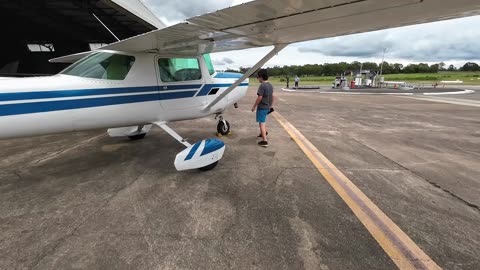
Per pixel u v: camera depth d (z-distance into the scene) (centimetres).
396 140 496
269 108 437
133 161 365
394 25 267
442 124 671
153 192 267
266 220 214
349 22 249
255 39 326
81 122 292
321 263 164
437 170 335
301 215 222
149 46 310
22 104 254
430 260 167
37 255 172
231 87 405
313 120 716
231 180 298
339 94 1705
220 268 160
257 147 435
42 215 222
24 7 652
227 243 184
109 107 307
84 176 311
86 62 303
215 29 258
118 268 160
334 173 320
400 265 162
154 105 349
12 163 356
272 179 301
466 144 470
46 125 271
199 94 409
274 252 175
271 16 226
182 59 380
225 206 238
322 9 210
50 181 296
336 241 186
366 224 208
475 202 248
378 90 2088
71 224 209
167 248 179
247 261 166
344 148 435
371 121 709
